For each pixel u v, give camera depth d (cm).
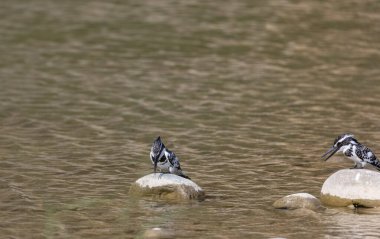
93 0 4078
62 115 2275
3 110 2317
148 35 3322
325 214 1490
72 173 1770
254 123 2194
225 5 3825
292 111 2306
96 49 3130
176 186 1587
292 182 1711
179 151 1950
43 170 1788
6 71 2798
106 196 1609
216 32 3334
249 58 2948
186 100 2433
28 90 2552
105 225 1431
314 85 2586
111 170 1797
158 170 1788
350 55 2948
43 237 1368
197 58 2962
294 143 2009
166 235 1370
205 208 1533
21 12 3800
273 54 2994
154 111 2317
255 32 3319
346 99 2422
